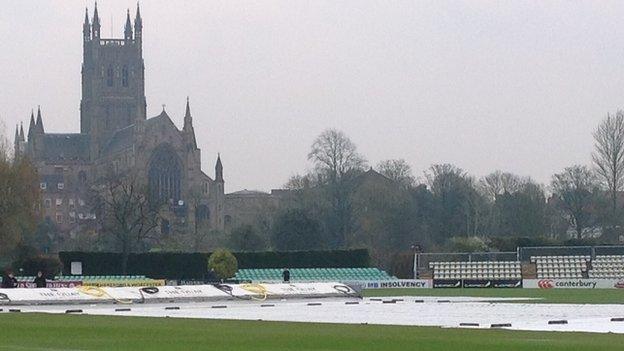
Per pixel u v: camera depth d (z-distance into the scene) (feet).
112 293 406.21
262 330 230.48
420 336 206.80
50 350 173.78
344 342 192.13
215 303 420.77
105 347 181.68
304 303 426.10
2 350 173.58
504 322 279.49
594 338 198.90
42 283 463.42
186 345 186.70
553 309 363.35
